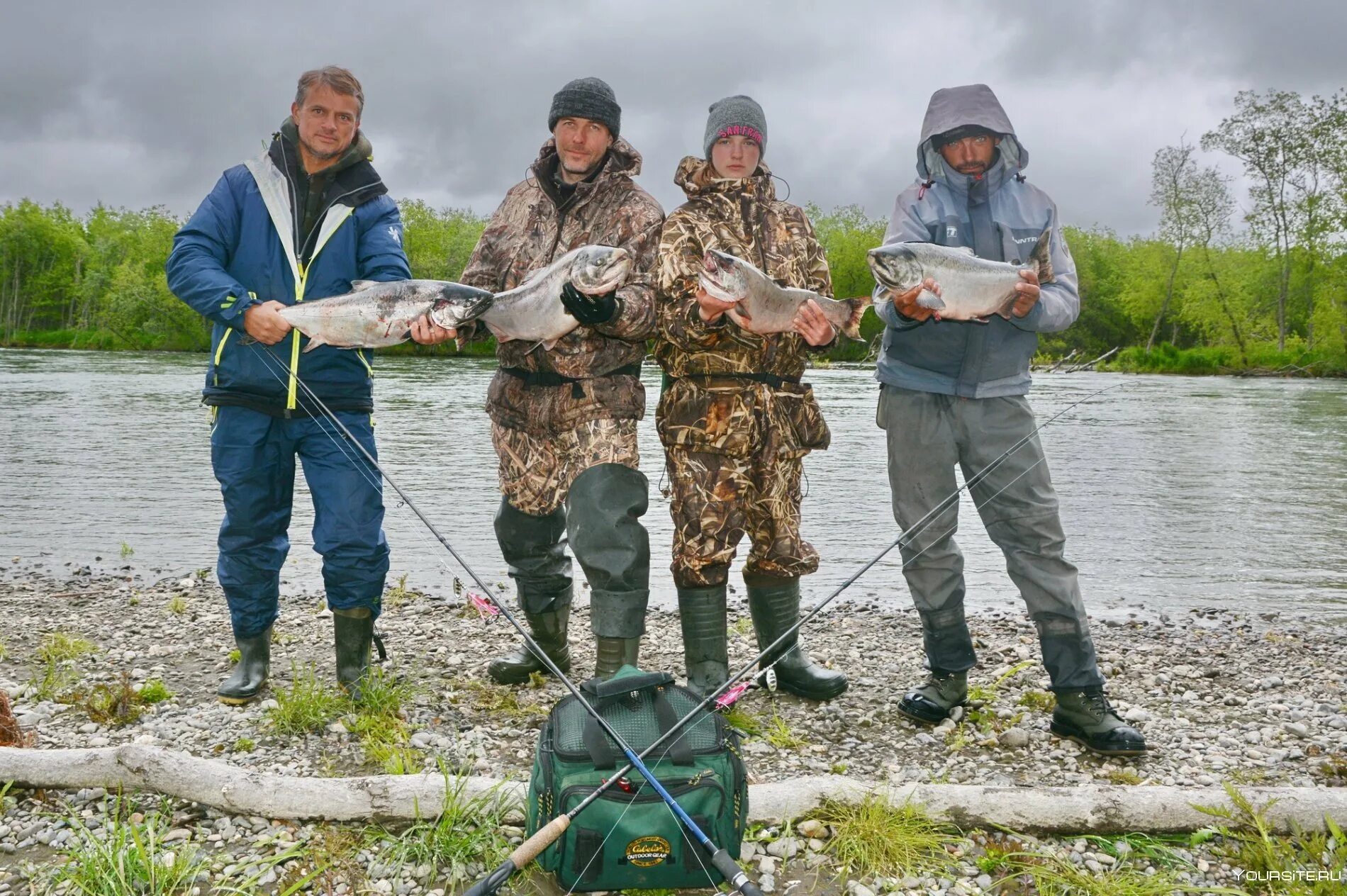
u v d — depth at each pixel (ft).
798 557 15.53
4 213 322.14
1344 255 191.42
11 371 124.16
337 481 14.96
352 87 14.53
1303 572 29.68
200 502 38.27
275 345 14.51
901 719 15.34
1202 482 46.44
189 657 18.28
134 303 249.14
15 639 19.51
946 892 10.16
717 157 14.62
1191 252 220.84
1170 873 10.42
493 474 43.78
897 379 14.56
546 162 15.29
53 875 9.93
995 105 13.75
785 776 13.01
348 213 14.92
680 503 14.60
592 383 14.53
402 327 13.92
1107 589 27.68
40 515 35.22
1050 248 13.92
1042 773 13.29
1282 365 187.11
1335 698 17.29
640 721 10.66
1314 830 11.01
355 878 10.30
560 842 9.77
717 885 9.95
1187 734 15.01
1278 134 196.03
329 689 15.52
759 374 14.55
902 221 14.34
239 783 11.28
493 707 15.42
